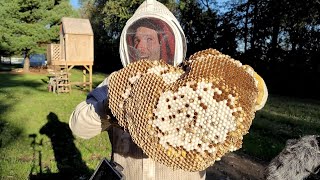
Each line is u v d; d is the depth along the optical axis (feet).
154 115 5.35
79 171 22.13
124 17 115.03
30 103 51.06
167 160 5.33
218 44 102.37
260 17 92.02
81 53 70.33
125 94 5.69
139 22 7.42
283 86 86.99
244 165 24.77
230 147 5.21
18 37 110.63
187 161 5.25
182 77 5.59
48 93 65.21
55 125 35.73
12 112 42.73
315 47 82.02
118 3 116.06
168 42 7.50
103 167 7.34
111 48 130.21
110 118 6.47
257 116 45.39
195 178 7.52
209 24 102.37
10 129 33.19
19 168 22.07
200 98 5.27
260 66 92.89
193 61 5.77
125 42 7.57
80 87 78.48
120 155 7.62
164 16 7.50
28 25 111.45
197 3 104.99
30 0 108.88
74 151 26.23
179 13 110.93
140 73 5.76
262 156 26.81
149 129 5.34
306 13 80.84
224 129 5.16
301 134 35.22
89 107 6.72
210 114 5.20
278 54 88.69
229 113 5.17
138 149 7.34
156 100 5.39
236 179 22.07
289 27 87.51
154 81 5.50
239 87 5.35
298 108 57.11
